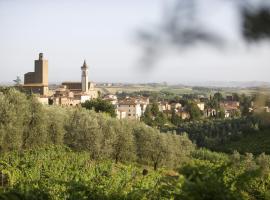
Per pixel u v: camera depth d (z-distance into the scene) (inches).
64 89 5167.3
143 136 1854.1
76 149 1576.0
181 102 5669.3
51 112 1528.1
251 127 2886.3
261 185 540.7
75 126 1598.2
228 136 2915.8
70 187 427.2
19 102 1320.1
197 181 189.9
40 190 616.1
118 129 1727.4
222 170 203.0
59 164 1247.5
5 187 923.4
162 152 1834.4
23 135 1360.7
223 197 185.5
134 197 292.5
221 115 4057.6
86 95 4842.5
